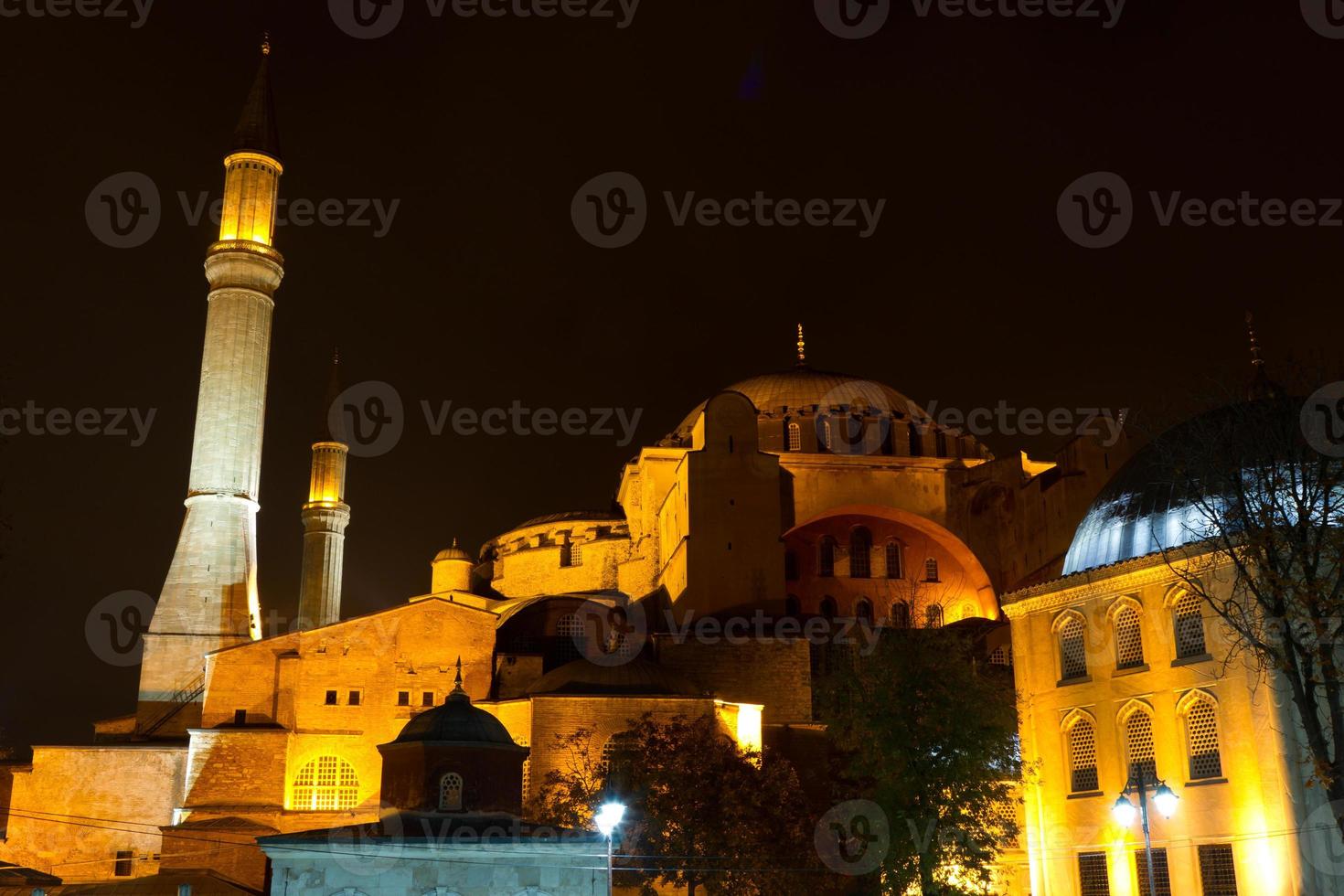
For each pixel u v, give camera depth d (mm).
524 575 83312
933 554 75000
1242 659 43625
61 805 59562
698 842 45156
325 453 94938
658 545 77188
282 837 36812
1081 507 66562
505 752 41250
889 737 46531
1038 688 52062
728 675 61156
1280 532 34594
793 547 73250
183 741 63875
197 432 75125
